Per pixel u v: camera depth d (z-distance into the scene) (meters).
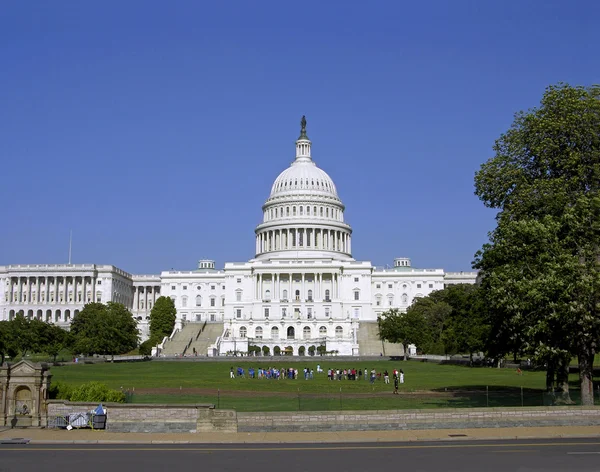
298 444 38.09
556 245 50.47
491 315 61.22
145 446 37.38
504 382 82.62
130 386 78.19
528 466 30.42
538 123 60.50
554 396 55.09
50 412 43.78
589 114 58.31
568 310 47.41
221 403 57.03
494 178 63.56
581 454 33.69
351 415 43.22
